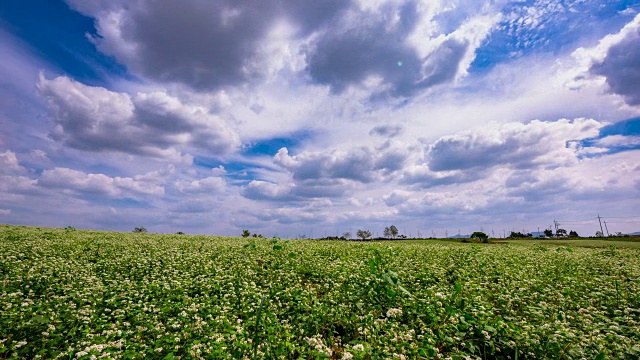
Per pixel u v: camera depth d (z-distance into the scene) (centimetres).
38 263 1332
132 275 1277
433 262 1692
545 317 840
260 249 2134
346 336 767
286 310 904
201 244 2442
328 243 3098
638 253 2483
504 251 2594
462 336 693
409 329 766
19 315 748
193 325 761
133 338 690
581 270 1576
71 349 606
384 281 993
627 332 720
